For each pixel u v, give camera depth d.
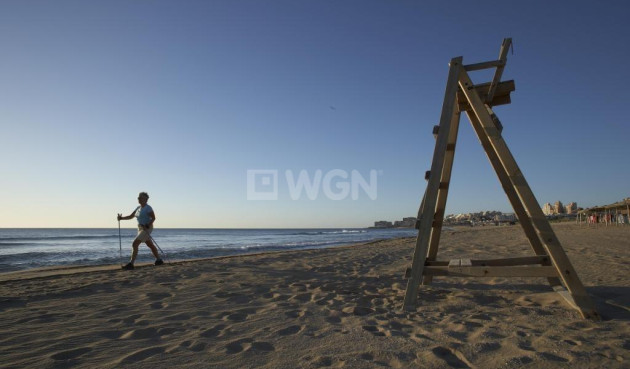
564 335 2.87
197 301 4.40
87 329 3.24
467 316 3.55
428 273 4.06
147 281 5.83
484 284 5.22
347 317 3.62
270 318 3.61
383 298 4.48
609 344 2.62
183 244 29.86
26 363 2.43
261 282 5.76
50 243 32.41
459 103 4.67
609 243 11.28
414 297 3.93
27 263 13.29
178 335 3.06
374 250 12.62
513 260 4.42
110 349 2.71
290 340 2.90
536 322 3.26
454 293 4.65
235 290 5.10
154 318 3.61
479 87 4.45
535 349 2.57
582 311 3.34
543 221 3.60
